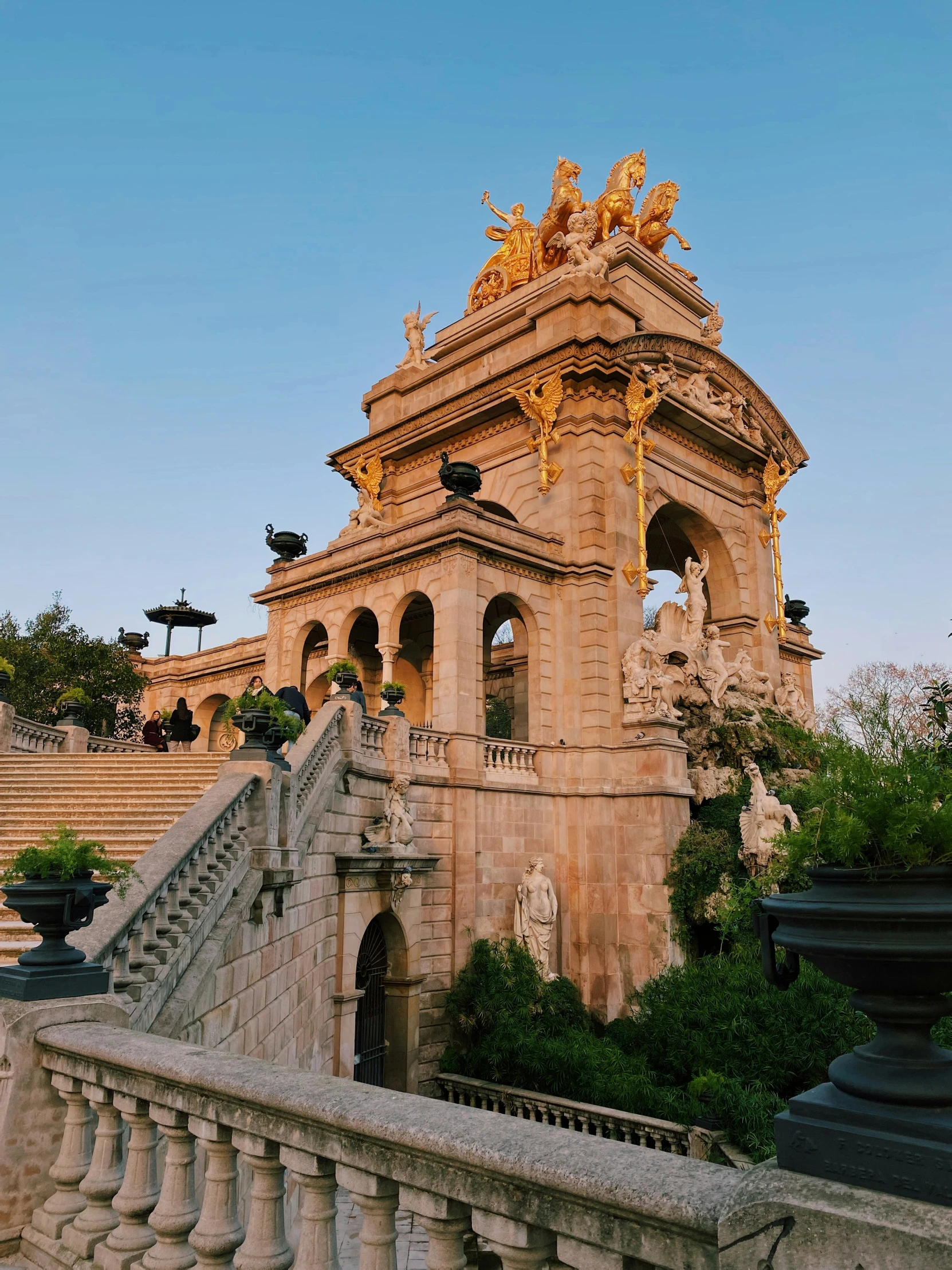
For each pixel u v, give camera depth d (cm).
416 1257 1266
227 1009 1139
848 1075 311
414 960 2392
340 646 3278
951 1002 310
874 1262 259
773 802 2691
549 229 4109
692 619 3406
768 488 4009
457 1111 394
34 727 2498
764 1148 1784
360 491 4203
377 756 2316
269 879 1339
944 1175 269
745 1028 2078
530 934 2641
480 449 3625
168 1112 511
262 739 1444
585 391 3262
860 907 300
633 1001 2609
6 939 1026
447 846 2561
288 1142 431
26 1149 591
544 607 3061
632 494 3259
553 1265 352
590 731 2958
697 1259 299
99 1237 548
